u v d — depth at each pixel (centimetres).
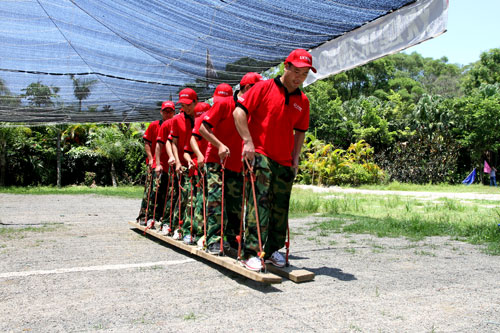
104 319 254
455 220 778
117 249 496
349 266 410
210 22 546
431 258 451
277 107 341
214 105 380
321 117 3619
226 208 425
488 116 3042
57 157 2289
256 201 341
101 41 644
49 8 555
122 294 309
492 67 4281
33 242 541
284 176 359
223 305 283
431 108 3378
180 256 455
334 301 293
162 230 555
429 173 2916
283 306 281
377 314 265
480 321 253
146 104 966
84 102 918
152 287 329
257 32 559
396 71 6334
